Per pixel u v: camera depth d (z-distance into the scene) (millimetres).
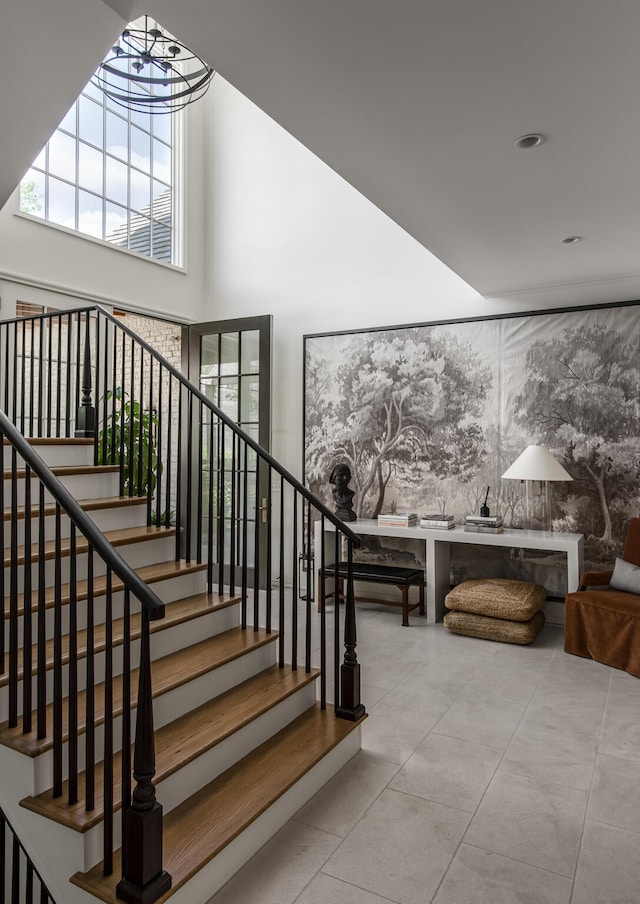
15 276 4645
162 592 3074
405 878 1974
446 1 1726
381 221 5492
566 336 4711
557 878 1972
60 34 1817
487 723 3076
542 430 4793
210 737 2287
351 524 5184
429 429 5227
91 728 1853
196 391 3348
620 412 4539
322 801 2400
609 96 2209
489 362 4988
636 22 1809
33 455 2064
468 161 2711
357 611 5145
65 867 1837
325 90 2186
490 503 4984
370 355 5480
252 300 6109
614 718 3129
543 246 3793
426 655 4059
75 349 5367
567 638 4082
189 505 3365
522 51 1954
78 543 2959
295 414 5859
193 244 6289
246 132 6199
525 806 2365
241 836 2027
